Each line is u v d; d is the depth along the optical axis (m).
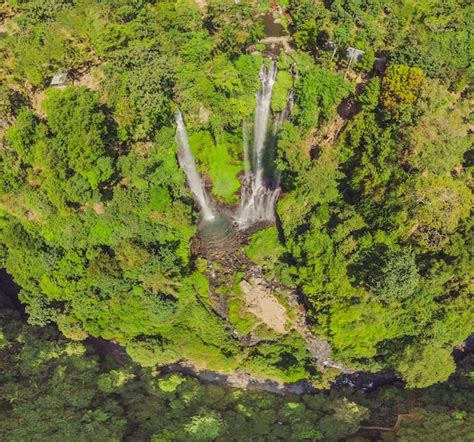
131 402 65.88
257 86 67.19
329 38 68.31
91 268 63.16
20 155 57.78
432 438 58.75
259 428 63.91
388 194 61.31
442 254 60.19
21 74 62.75
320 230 66.00
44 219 61.94
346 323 63.97
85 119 54.94
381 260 60.25
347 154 64.44
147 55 61.03
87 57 64.75
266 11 72.00
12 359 65.69
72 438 58.72
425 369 61.22
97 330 67.69
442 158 59.09
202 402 66.94
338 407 65.00
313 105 64.44
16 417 59.91
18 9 68.94
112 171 60.03
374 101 61.97
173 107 65.00
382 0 70.00
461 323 62.25
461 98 67.19
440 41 68.00
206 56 65.88
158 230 66.94
